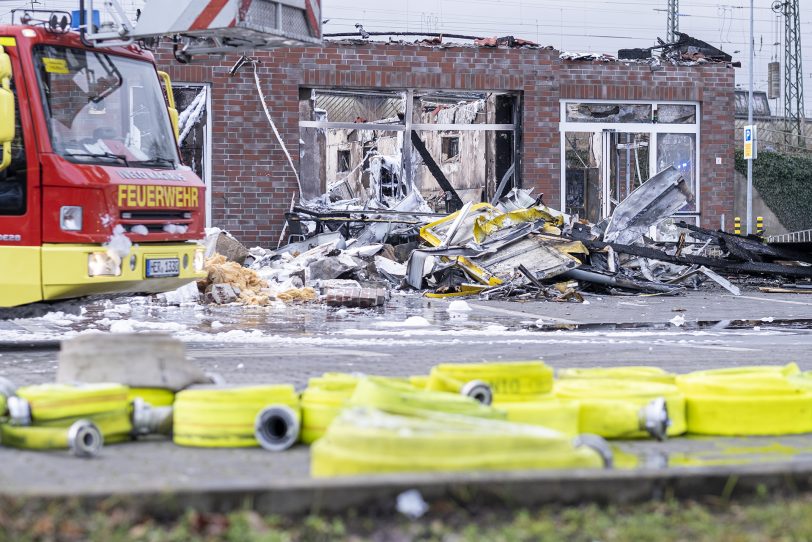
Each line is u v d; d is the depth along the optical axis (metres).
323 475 9.37
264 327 31.09
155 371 13.70
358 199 63.28
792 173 110.94
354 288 40.00
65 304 25.62
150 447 12.70
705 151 64.12
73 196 24.42
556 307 39.16
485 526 8.57
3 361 22.77
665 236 61.28
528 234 46.16
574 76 62.22
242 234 58.44
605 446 10.70
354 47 59.19
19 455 12.11
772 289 48.16
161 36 26.47
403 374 19.66
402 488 8.80
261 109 58.28
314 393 12.86
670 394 13.73
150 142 26.70
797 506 8.95
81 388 12.79
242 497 8.71
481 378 13.21
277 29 26.03
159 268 25.97
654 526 8.48
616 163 63.44
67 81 25.14
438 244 48.00
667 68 63.44
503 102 62.59
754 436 13.66
